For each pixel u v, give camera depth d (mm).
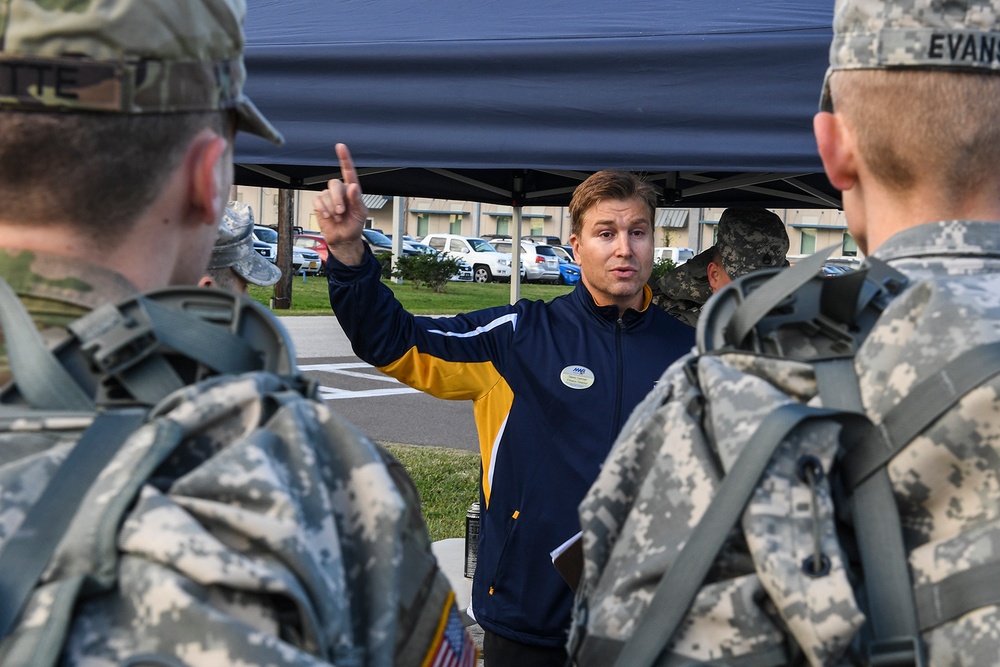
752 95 2906
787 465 962
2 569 731
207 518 771
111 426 824
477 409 2803
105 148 895
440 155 3107
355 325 2633
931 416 933
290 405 872
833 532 940
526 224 47375
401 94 3117
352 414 9570
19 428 830
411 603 957
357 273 2566
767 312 1062
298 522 794
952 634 885
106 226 925
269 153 3223
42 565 739
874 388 988
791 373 1033
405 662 942
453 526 5820
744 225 4016
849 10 1116
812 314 1070
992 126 1063
